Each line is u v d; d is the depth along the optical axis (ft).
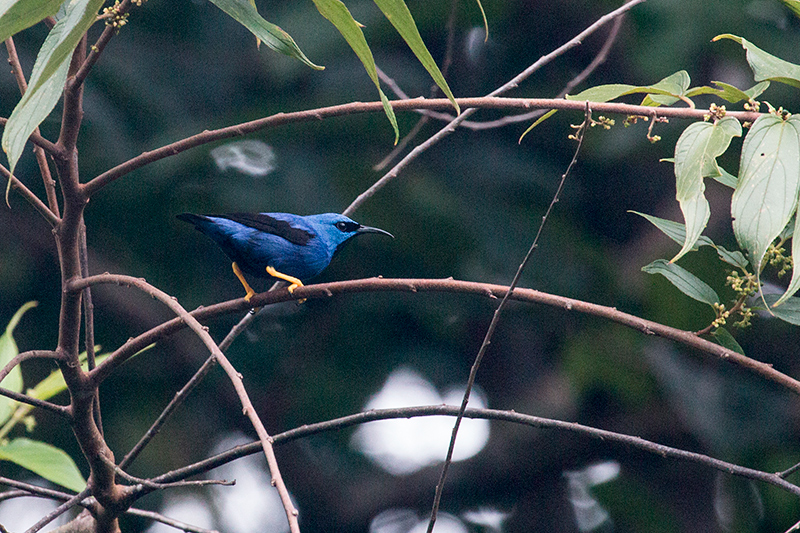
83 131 37.52
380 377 45.39
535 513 46.47
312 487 47.67
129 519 42.34
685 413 40.57
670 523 43.01
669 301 37.06
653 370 40.57
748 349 40.98
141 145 39.47
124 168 17.04
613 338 40.60
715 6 37.81
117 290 41.98
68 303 17.07
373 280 17.84
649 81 37.99
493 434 48.11
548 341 44.78
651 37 38.47
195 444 43.50
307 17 41.11
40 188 40.45
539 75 43.98
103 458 17.51
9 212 41.50
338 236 28.30
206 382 44.09
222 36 43.50
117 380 42.37
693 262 35.99
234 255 26.43
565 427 16.92
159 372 43.37
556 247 40.96
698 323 36.09
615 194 44.24
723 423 40.37
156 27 42.60
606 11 41.32
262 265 26.32
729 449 40.09
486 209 40.88
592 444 45.93
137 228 40.04
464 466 48.11
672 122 39.96
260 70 42.60
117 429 41.32
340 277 41.75
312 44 40.78
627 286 40.78
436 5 41.39
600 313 16.78
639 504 43.83
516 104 17.74
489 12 41.93
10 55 17.42
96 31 39.99
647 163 43.96
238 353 44.19
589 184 44.29
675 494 43.83
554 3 42.88
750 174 13.93
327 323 44.39
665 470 44.32
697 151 14.89
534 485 47.01
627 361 40.42
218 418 45.06
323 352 44.73
